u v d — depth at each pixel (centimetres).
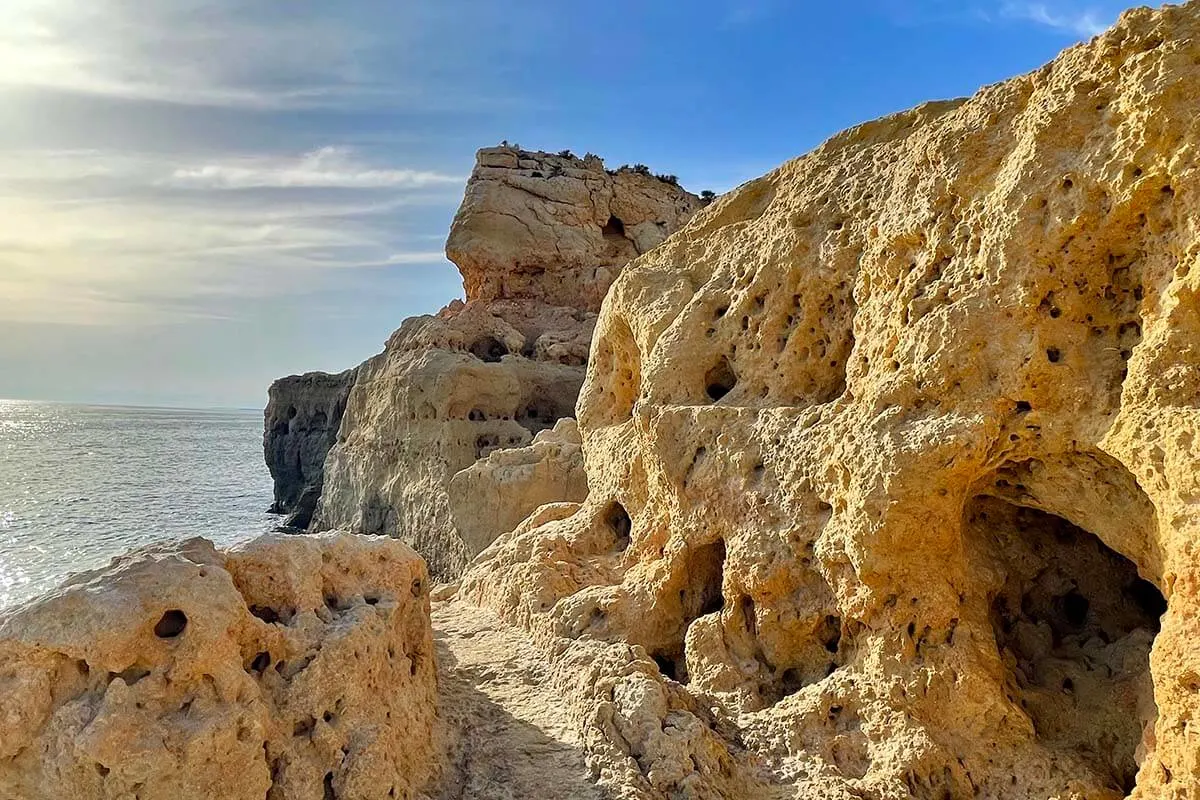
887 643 729
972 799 667
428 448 2611
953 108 911
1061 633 803
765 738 750
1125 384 611
